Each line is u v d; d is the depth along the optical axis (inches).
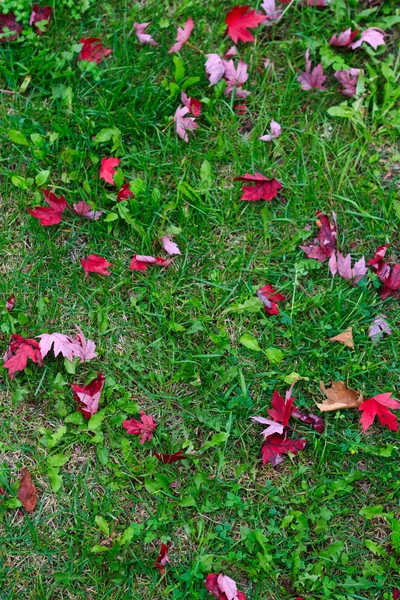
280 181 76.9
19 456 70.5
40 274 74.6
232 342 73.1
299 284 74.1
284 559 67.6
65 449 70.6
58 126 76.9
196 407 71.4
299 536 68.0
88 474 70.1
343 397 70.9
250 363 72.5
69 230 75.4
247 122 79.1
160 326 73.1
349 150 77.7
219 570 67.4
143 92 78.6
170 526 68.8
